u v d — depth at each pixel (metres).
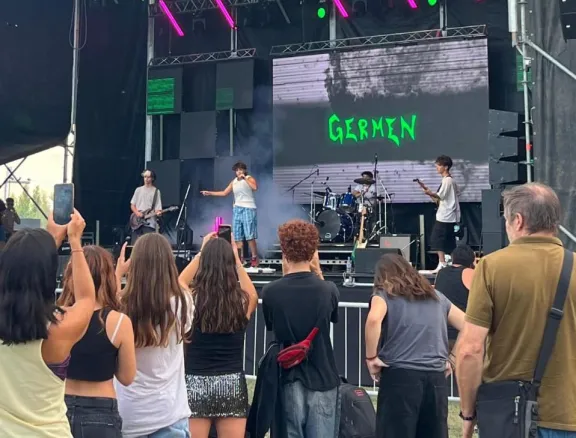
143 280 2.34
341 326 5.29
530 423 1.94
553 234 2.08
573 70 4.93
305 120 9.71
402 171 9.20
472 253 4.46
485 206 7.37
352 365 5.20
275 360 2.69
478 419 2.04
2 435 1.76
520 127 7.55
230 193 10.08
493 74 9.12
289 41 10.28
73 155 9.63
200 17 10.57
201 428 2.66
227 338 2.72
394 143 9.25
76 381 2.13
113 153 10.15
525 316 1.99
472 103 8.85
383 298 2.82
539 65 5.06
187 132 10.31
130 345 2.20
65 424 1.88
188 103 10.61
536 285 1.99
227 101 10.13
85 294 1.98
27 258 1.80
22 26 8.83
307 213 9.78
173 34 10.80
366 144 9.38
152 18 10.70
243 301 2.75
